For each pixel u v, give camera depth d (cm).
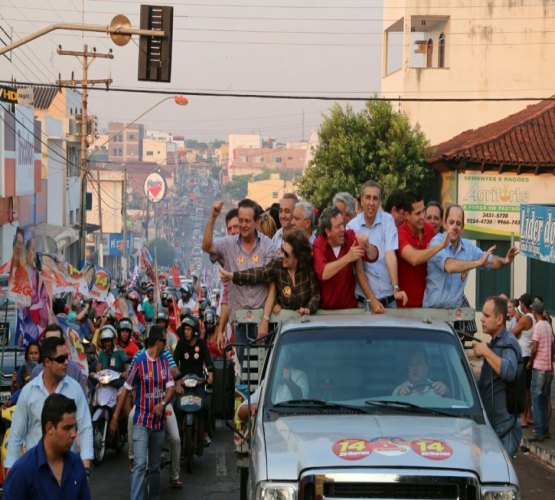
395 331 901
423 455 738
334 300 1042
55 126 6044
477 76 4769
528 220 2166
